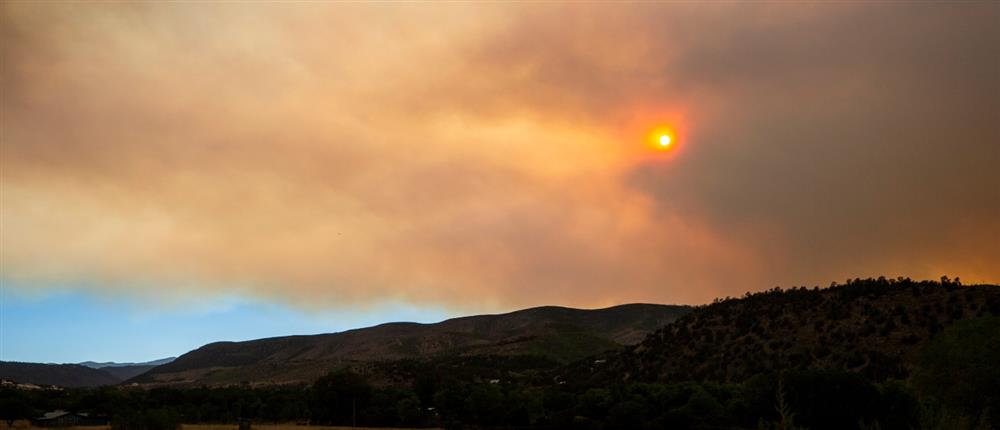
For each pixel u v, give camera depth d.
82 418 119.25
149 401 139.12
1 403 113.25
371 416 118.19
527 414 101.06
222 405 140.25
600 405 93.38
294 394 149.75
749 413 71.94
